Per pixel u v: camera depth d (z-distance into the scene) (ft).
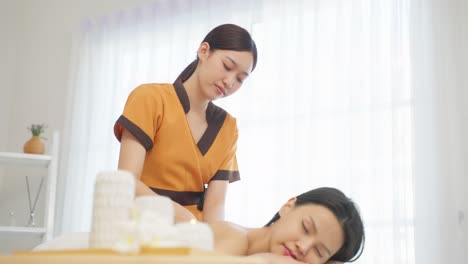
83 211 12.30
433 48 9.22
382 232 9.08
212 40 6.63
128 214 3.40
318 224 5.27
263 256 5.00
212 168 6.95
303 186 9.93
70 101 13.06
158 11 12.21
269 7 10.89
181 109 6.72
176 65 11.73
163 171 6.67
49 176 11.82
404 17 9.53
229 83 6.53
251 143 10.54
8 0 14.60
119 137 6.54
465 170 8.73
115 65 12.51
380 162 9.30
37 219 13.16
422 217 8.77
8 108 14.16
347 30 10.09
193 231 3.41
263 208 10.24
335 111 9.88
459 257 8.53
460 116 8.89
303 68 10.35
